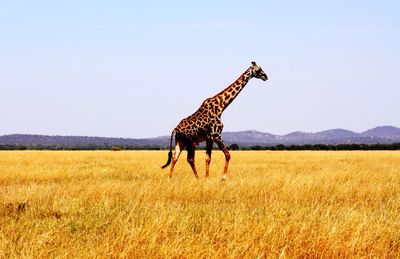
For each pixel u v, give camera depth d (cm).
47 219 816
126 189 1275
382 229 736
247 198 1200
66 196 1127
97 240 683
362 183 1500
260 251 644
